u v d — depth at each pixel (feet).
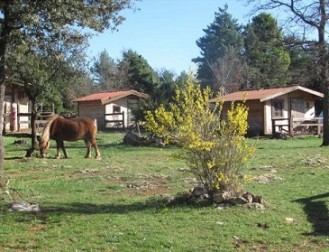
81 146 97.14
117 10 47.55
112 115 163.43
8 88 132.87
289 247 27.66
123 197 42.52
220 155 36.35
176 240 28.19
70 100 196.95
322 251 26.94
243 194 37.17
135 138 99.40
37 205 37.32
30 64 70.95
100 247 26.99
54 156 76.84
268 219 32.96
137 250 26.48
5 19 43.60
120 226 31.14
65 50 69.46
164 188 47.50
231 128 36.50
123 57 269.85
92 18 45.06
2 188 43.86
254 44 225.97
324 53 100.22
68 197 42.52
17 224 31.91
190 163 37.42
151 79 232.94
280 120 128.57
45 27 44.27
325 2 98.84
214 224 31.53
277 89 136.67
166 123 37.11
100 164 66.59
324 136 97.91
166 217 33.42
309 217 34.35
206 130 36.52
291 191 44.09
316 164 64.44
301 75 110.93
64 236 29.09
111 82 260.62
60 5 42.32
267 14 230.68
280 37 107.45
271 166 62.59
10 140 106.32
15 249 26.86
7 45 45.83
